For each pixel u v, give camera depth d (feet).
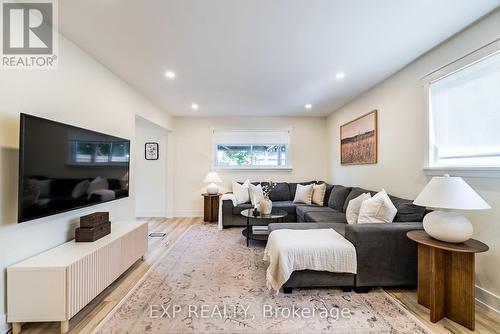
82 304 5.73
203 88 11.51
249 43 7.41
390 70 9.49
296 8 5.77
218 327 5.55
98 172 7.86
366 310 6.22
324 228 8.84
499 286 5.88
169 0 5.49
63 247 6.43
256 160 18.08
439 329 5.47
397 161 9.70
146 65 8.96
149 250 10.65
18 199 5.10
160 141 17.58
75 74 7.51
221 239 12.31
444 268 5.81
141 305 6.41
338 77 10.18
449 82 7.36
